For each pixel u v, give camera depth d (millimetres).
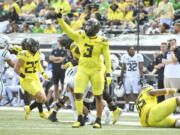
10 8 60219
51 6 62375
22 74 29766
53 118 29000
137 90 43406
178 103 24031
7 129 22375
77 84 24344
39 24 58656
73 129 23078
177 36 49531
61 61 44656
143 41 49812
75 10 59531
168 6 52250
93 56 24312
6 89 47156
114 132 21750
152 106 24844
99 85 24375
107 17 56875
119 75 45188
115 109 28375
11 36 57188
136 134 20906
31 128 23531
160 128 24188
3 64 30938
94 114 37469
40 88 31156
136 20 53688
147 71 46781
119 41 50812
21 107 45156
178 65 37375
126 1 54625
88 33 24109
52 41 53750
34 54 30734
